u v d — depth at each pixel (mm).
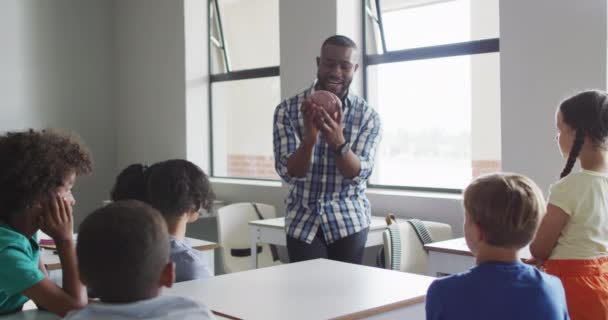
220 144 5660
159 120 5801
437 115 4195
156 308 1123
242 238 4383
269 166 5309
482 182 1478
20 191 1725
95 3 6082
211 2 5668
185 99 5535
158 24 5754
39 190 1742
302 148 2334
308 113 2285
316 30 4465
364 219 2529
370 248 4238
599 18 3178
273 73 5199
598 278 1964
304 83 4562
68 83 5906
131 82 6059
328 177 2465
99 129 6117
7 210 1743
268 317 1571
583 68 3242
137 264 1104
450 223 3871
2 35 5477
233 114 5555
